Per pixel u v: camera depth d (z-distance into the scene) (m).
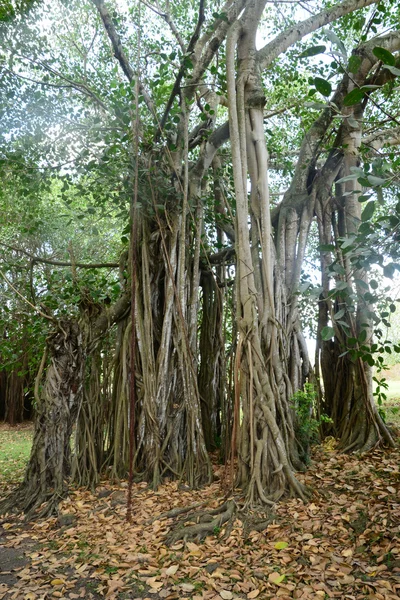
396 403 13.53
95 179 7.93
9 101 7.95
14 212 12.80
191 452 7.25
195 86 7.93
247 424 6.27
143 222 8.20
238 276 6.66
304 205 8.34
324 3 9.98
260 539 4.90
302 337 8.11
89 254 14.60
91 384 8.09
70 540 5.39
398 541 4.44
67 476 7.46
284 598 3.85
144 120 8.16
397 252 3.47
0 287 12.03
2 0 7.61
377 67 7.78
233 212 9.49
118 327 8.59
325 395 8.62
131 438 5.34
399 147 9.59
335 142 8.28
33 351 9.18
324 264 8.57
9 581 4.52
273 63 10.25
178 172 8.09
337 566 4.24
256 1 7.46
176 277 7.98
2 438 15.11
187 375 7.48
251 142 7.25
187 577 4.33
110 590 4.16
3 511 6.55
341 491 5.84
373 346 4.33
